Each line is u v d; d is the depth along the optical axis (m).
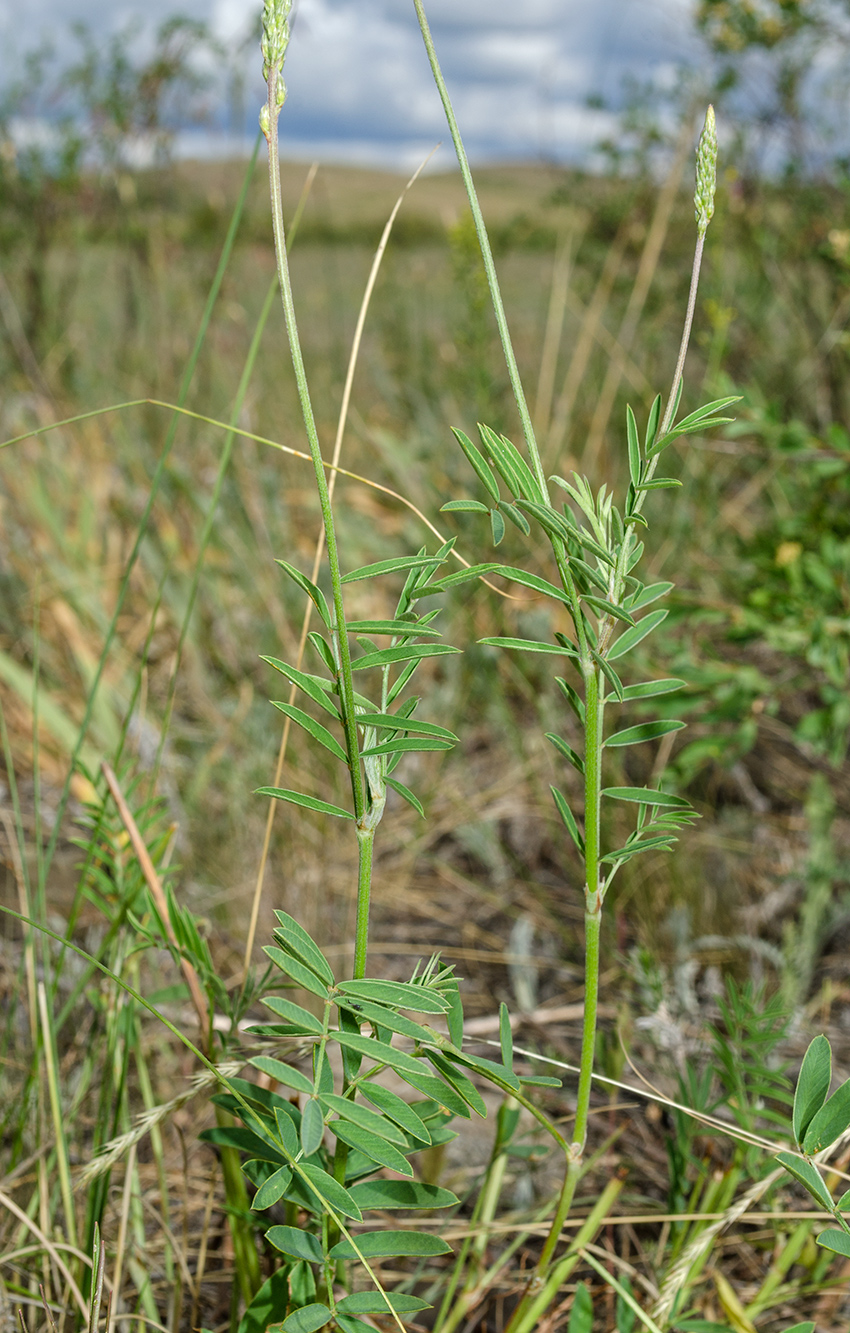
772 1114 0.52
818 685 1.07
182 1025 0.68
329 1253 0.42
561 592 0.40
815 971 0.87
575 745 1.14
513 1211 0.62
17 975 0.63
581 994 0.85
